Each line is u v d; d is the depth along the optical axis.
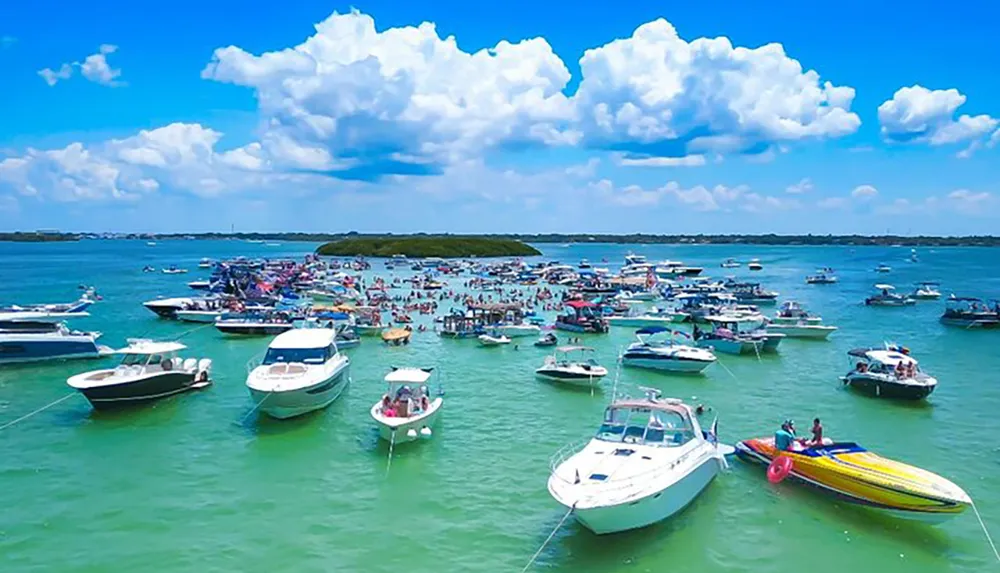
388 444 33.06
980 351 61.06
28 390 43.03
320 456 31.62
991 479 29.39
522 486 28.28
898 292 118.56
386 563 21.97
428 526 24.58
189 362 43.75
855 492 25.89
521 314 72.19
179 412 38.44
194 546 22.94
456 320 69.75
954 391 45.41
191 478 28.88
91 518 24.98
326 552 22.64
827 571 21.77
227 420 37.00
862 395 44.28
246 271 116.56
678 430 26.19
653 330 54.84
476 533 24.06
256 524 24.62
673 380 48.84
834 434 35.75
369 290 110.62
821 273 155.00
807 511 25.83
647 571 21.61
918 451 33.03
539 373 48.09
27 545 22.92
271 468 30.06
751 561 22.28
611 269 185.38
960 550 23.19
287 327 67.69
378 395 43.25
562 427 36.69
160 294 104.69
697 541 23.52
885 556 22.73
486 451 32.62
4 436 34.12
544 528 24.45
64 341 50.72
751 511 25.75
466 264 184.88
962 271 180.50
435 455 31.97
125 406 38.59
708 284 116.69
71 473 29.30
